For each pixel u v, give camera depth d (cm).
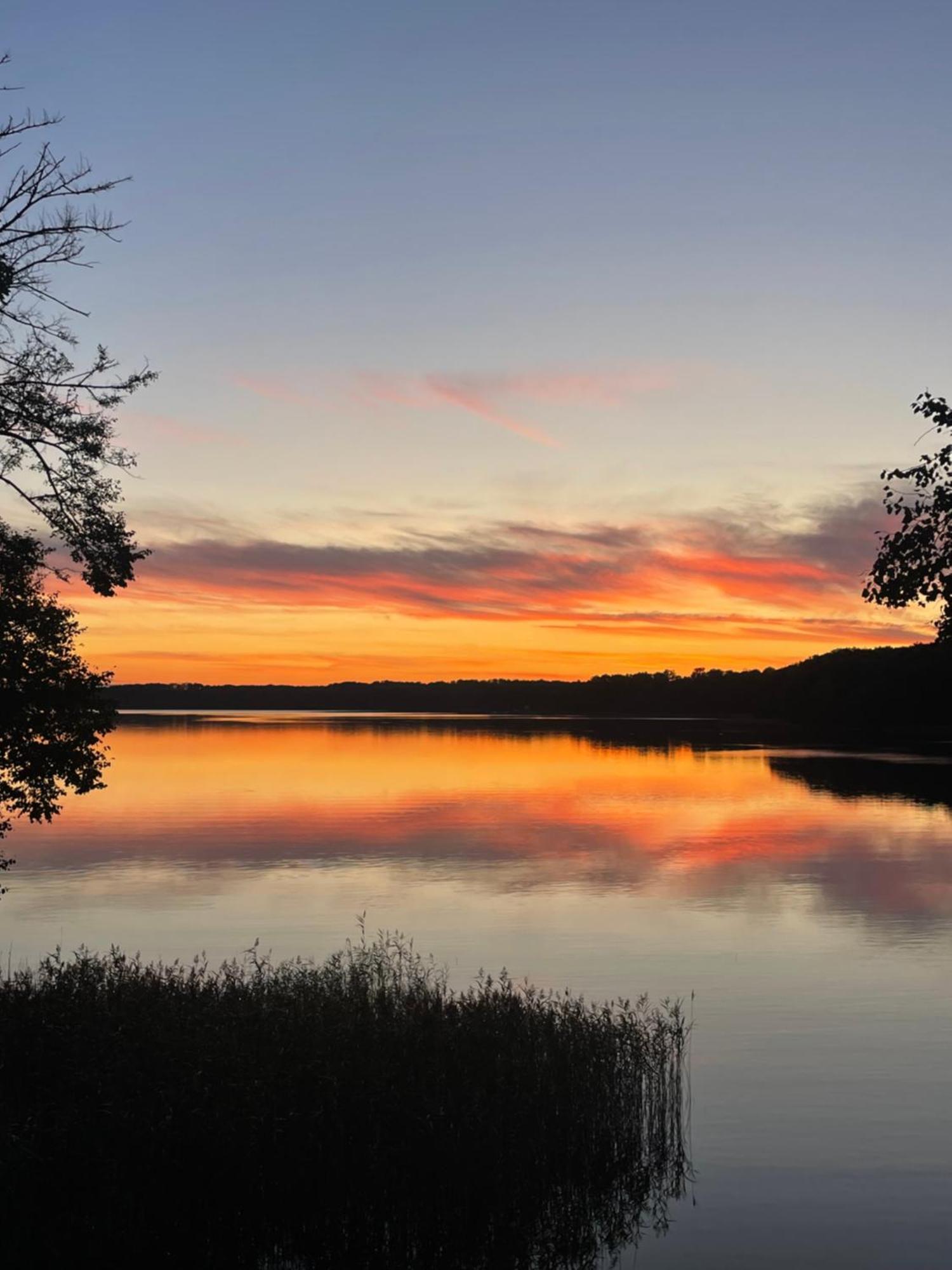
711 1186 1450
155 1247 1232
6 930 3200
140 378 1650
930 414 1196
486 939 3080
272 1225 1277
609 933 3169
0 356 1586
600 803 7169
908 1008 2320
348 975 2111
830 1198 1413
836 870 4425
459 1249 1304
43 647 1956
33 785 2014
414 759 11656
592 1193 1420
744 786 8275
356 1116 1330
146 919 3362
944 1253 1275
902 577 1233
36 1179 1246
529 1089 1448
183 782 8694
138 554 1702
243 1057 1411
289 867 4456
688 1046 2033
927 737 15650
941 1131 1627
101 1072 1376
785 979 2595
